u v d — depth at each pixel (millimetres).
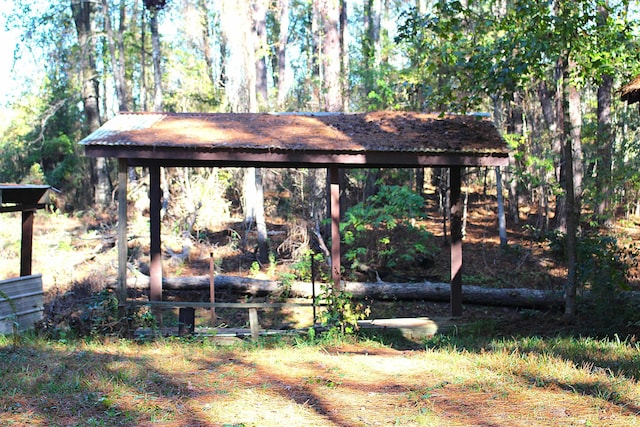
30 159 35438
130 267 18484
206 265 20750
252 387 7414
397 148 11852
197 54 32906
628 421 5660
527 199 30984
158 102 28141
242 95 24125
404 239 21734
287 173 25172
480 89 12086
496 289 16812
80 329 11547
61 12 31734
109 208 29016
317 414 6297
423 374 8062
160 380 7621
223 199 26531
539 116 28031
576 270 13359
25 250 12125
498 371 7871
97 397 6688
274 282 17906
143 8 30391
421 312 16672
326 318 11930
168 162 12766
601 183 19453
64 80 34469
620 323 11758
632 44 12336
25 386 6973
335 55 23016
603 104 23016
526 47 11383
